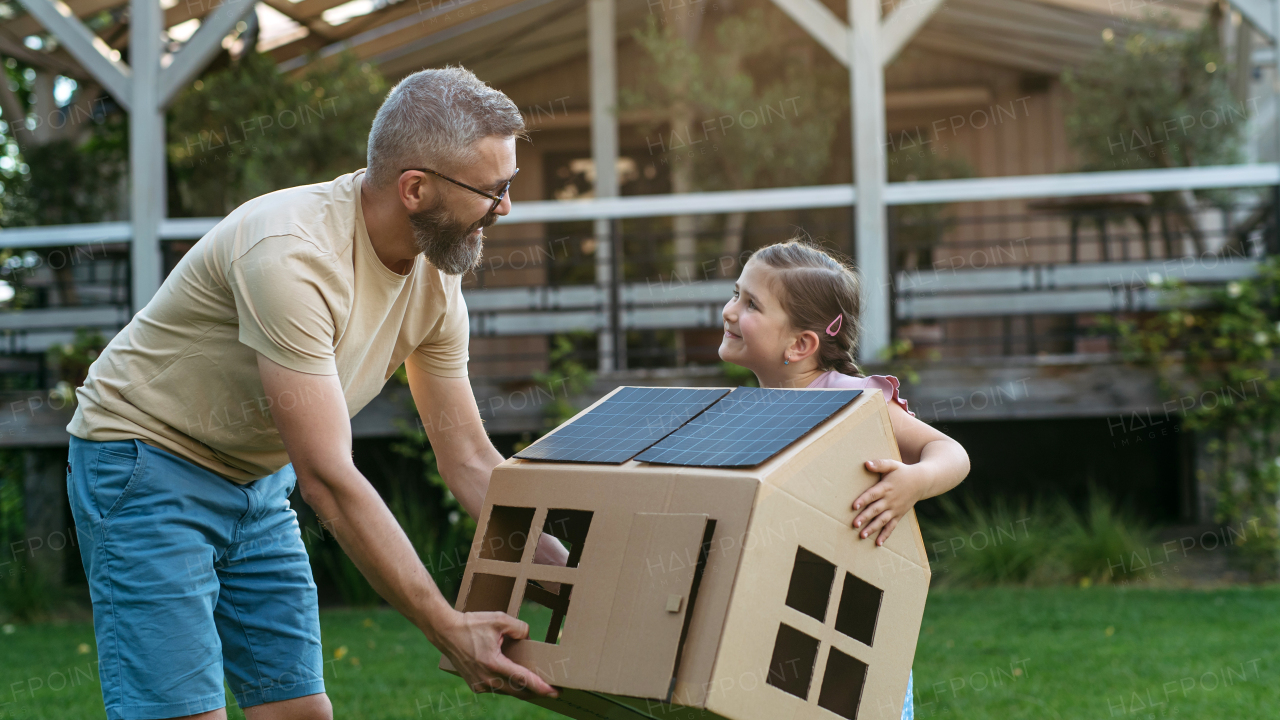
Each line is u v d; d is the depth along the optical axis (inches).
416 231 62.9
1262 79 272.2
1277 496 203.3
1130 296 209.6
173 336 65.2
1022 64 347.3
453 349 75.4
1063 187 206.4
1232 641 149.1
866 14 208.4
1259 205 242.4
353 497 58.6
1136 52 270.4
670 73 263.6
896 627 58.4
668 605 50.2
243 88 241.3
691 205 217.3
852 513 55.9
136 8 220.5
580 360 260.2
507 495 60.4
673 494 53.0
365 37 298.0
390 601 58.1
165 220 221.5
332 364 60.9
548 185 343.9
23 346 224.8
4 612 202.1
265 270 59.1
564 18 312.3
